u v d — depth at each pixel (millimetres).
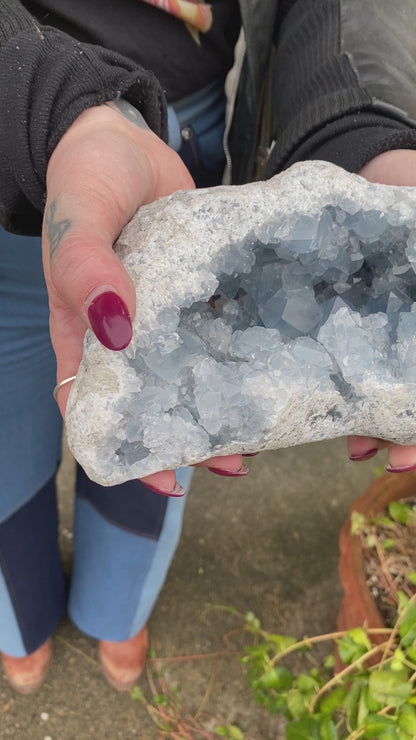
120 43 311
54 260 187
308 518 554
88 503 416
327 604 503
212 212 219
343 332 230
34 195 245
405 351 233
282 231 222
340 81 306
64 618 497
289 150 305
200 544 537
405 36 320
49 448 391
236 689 464
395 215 227
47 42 244
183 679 469
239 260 223
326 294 249
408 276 241
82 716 453
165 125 283
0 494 370
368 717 312
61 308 222
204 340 230
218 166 384
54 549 446
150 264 214
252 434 226
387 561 389
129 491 391
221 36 339
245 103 352
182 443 222
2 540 387
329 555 531
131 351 209
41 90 232
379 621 358
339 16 323
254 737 444
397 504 404
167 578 518
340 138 287
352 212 225
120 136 229
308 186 222
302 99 318
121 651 462
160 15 316
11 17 249
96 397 210
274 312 234
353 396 233
